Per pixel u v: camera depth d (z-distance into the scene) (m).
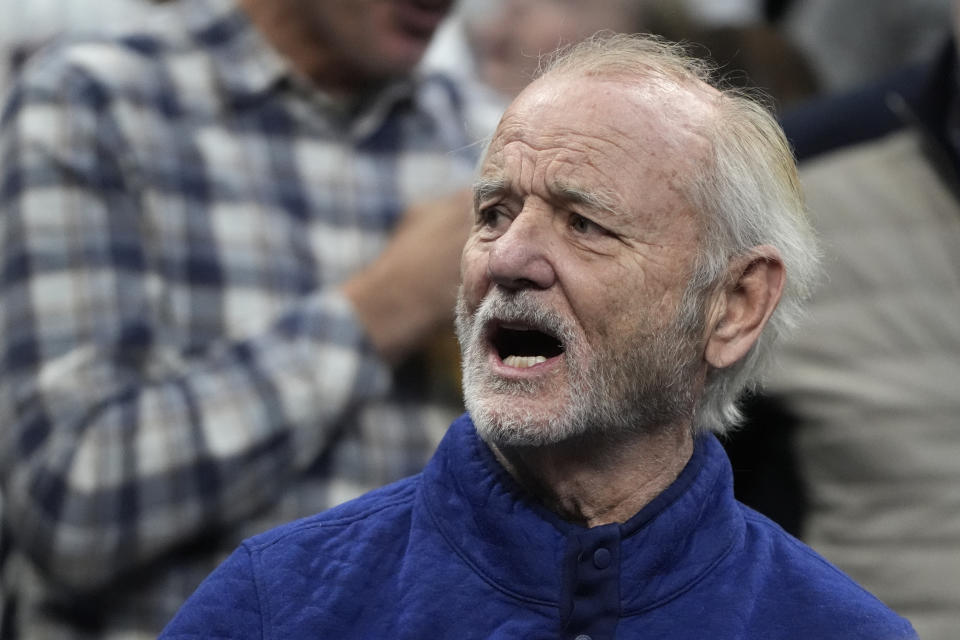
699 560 7.45
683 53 8.19
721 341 7.78
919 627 10.41
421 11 11.02
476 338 7.36
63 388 9.86
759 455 10.97
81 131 10.25
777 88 13.56
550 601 7.20
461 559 7.33
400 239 10.63
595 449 7.46
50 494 9.70
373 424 10.38
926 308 10.88
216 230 10.45
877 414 10.70
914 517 10.55
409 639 7.14
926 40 17.00
